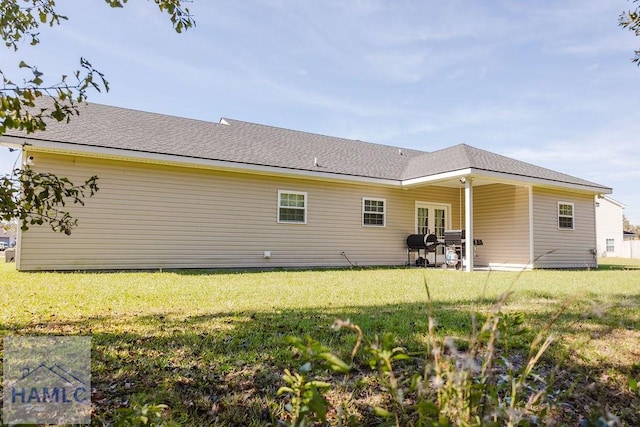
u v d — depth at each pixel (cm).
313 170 1094
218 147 1052
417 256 1346
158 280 699
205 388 228
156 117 1144
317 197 1170
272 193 1098
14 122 188
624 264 1733
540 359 273
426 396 149
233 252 1033
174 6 307
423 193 1377
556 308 450
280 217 1107
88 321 376
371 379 236
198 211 991
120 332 336
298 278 785
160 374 244
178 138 1028
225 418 194
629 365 274
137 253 913
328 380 238
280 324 370
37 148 783
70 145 795
